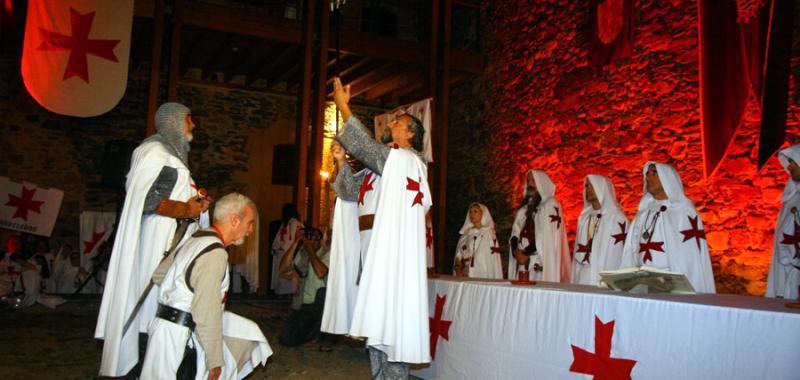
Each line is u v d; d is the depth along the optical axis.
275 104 10.87
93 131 9.67
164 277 2.33
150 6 7.88
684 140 5.88
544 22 8.12
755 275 5.11
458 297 3.17
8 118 9.20
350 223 3.01
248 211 2.43
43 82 7.11
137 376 2.53
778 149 4.76
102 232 9.25
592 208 4.72
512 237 5.37
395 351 2.51
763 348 1.78
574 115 7.38
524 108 8.41
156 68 7.66
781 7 4.78
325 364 4.10
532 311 2.63
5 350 4.29
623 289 2.52
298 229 4.84
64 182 9.41
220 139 10.42
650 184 3.89
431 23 8.94
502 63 9.01
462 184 9.91
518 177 8.43
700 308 1.97
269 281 10.35
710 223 5.54
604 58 6.82
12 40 8.63
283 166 10.91
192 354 2.22
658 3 6.30
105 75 7.37
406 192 2.65
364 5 11.03
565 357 2.41
